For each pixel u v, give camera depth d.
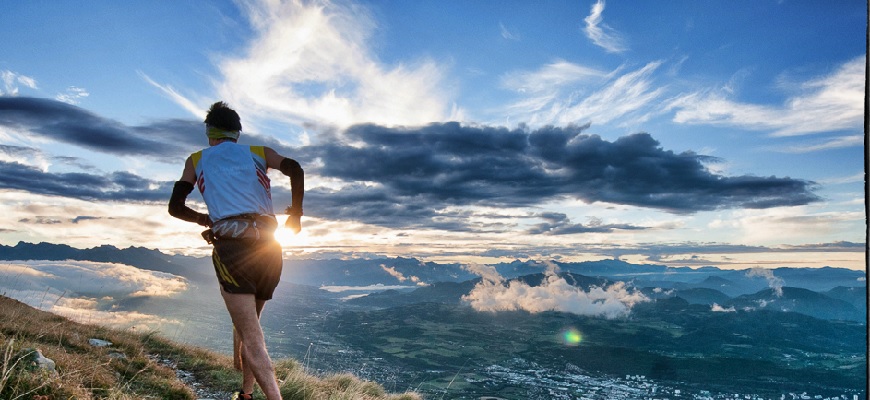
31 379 4.21
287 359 9.87
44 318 9.59
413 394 10.53
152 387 6.22
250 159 3.54
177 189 3.51
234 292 3.26
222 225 3.30
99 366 5.93
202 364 8.44
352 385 9.52
